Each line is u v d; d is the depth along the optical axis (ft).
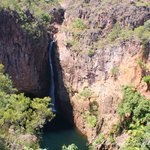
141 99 156.56
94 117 177.37
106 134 162.40
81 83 194.29
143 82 167.12
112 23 201.67
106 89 179.73
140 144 141.59
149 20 189.67
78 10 218.38
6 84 142.10
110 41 192.65
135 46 176.96
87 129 176.86
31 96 208.03
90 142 168.35
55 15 225.35
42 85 209.56
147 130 145.18
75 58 199.41
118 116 161.58
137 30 187.32
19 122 124.77
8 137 119.75
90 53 192.44
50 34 214.90
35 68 204.44
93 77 189.98
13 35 196.44
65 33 212.43
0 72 150.51
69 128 186.80
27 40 199.82
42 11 221.87
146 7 200.34
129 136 149.59
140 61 171.63
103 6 213.25
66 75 202.80
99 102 180.24
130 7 201.67
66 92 201.05
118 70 179.01
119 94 170.09
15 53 197.06
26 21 203.62
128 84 171.12
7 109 125.29
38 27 206.90
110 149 153.69
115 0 216.95
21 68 199.00
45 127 186.60
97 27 204.95
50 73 213.25
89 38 199.21
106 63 185.78
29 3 223.10
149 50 171.12
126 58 178.70
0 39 192.75
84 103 186.09
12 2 207.82
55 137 174.70
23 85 201.67
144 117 150.92
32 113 129.29
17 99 138.82
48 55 213.25
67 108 198.90
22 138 121.70
